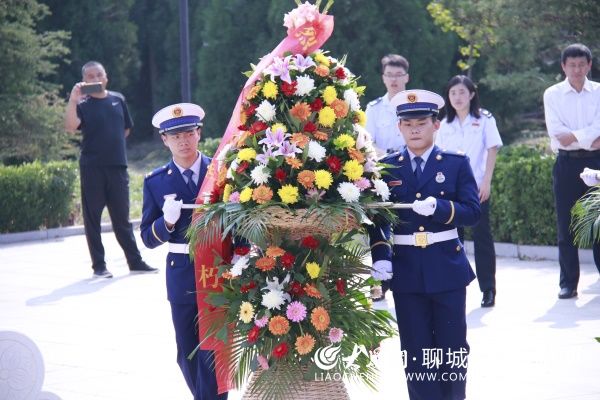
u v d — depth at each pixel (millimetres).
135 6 37031
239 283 5770
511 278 11367
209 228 5691
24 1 25062
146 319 9758
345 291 5750
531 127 28328
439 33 27156
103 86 12344
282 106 5680
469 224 6043
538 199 12555
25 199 16172
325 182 5473
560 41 17859
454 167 6160
